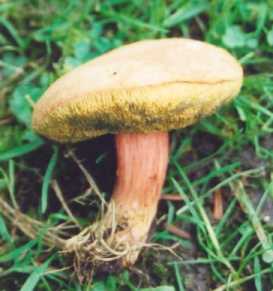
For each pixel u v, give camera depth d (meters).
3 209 0.24
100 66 0.20
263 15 0.26
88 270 0.22
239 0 0.27
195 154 0.25
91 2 0.28
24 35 0.28
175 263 0.23
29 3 0.28
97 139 0.25
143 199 0.22
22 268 0.23
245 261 0.23
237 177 0.24
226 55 0.21
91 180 0.23
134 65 0.19
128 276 0.23
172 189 0.24
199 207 0.24
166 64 0.19
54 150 0.25
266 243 0.23
